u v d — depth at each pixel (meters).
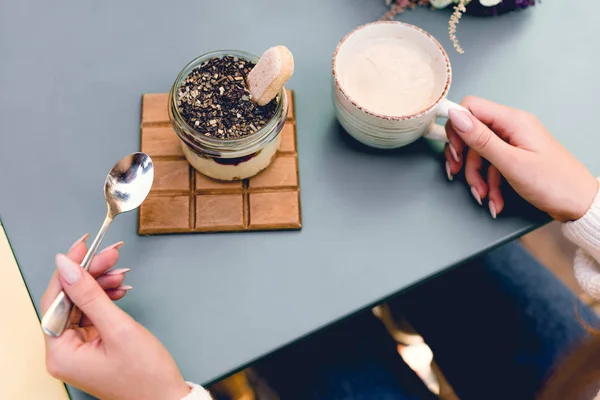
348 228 0.78
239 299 0.74
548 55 0.89
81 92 0.83
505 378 0.96
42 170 0.79
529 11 0.91
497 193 0.80
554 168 0.75
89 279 0.63
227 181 0.79
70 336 0.65
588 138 0.84
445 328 1.00
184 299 0.74
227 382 0.98
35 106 0.82
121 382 0.65
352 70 0.76
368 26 0.76
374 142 0.79
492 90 0.87
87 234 0.70
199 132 0.70
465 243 0.78
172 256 0.76
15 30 0.85
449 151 0.81
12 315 0.72
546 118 0.85
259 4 0.89
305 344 0.98
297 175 0.79
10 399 0.68
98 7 0.87
